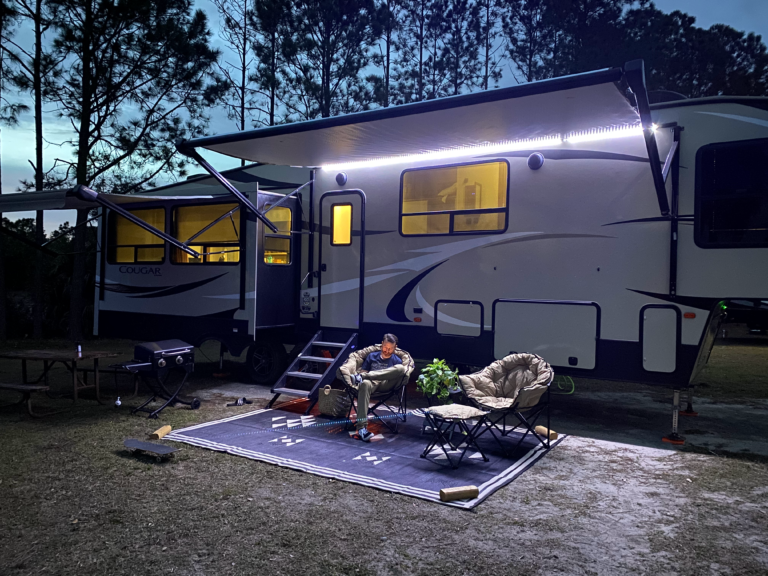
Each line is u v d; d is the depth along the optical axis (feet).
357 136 18.79
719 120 16.63
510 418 19.90
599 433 17.99
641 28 58.18
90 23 39.52
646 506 12.10
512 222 19.85
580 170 18.63
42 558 9.75
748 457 15.55
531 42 60.29
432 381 17.26
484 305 20.40
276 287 24.67
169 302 26.94
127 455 15.23
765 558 9.87
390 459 15.02
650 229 17.48
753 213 16.16
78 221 41.14
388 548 10.14
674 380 17.12
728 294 16.40
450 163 21.21
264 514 11.54
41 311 44.34
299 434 17.35
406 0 61.41
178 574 9.25
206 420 19.04
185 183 28.27
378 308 22.95
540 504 12.16
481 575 9.25
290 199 25.09
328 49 53.11
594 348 18.31
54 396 22.67
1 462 14.58
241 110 52.13
